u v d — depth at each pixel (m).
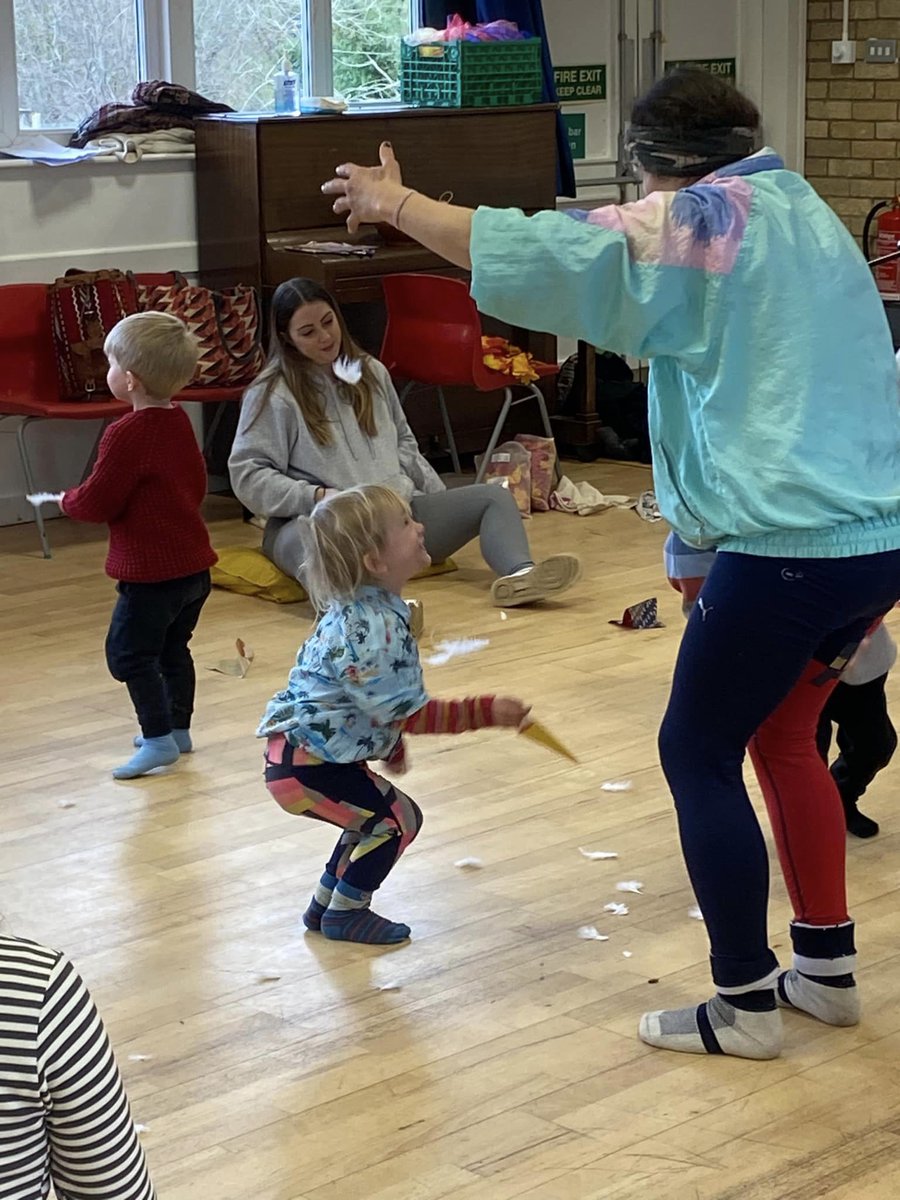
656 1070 2.46
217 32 6.60
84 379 5.62
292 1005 2.68
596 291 2.21
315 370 5.02
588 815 3.43
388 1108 2.37
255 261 6.07
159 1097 2.41
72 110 6.26
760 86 8.30
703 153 2.33
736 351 2.25
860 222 8.20
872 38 7.95
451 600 5.05
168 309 5.74
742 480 2.26
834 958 2.56
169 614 3.64
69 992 1.19
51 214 5.93
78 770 3.72
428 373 5.95
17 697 4.21
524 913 2.99
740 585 2.30
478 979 2.76
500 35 6.68
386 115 6.28
